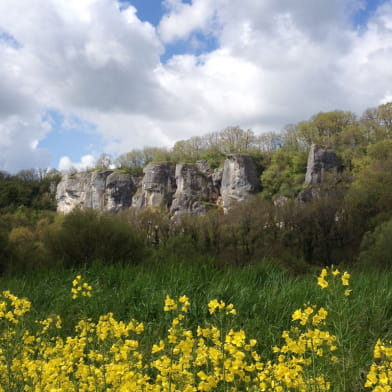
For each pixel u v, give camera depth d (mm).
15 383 2965
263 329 4797
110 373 2678
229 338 2361
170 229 44219
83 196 119688
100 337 3451
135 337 4094
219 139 125000
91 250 11953
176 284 6195
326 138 101875
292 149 104562
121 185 116750
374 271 7215
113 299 6113
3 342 3320
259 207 44438
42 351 3662
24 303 3590
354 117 105000
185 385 2398
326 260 42469
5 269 11172
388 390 2352
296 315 2969
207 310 5336
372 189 44531
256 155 110750
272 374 2762
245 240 40750
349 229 43750
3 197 96188
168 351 2684
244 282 6340
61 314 5641
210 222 41844
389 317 5160
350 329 4473
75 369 3500
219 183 108250
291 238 43469
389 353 2496
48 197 118625
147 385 2531
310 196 78438
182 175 106562
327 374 3328
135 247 12945
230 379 2350
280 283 6371
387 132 90375
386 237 26094
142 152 130625
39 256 12938
